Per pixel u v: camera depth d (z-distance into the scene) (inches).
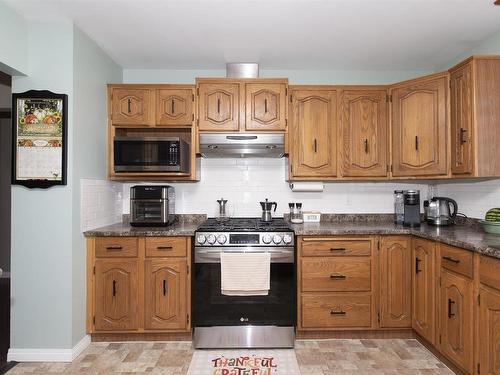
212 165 130.3
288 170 118.9
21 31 90.0
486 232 94.4
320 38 103.8
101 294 101.0
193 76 130.3
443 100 104.2
